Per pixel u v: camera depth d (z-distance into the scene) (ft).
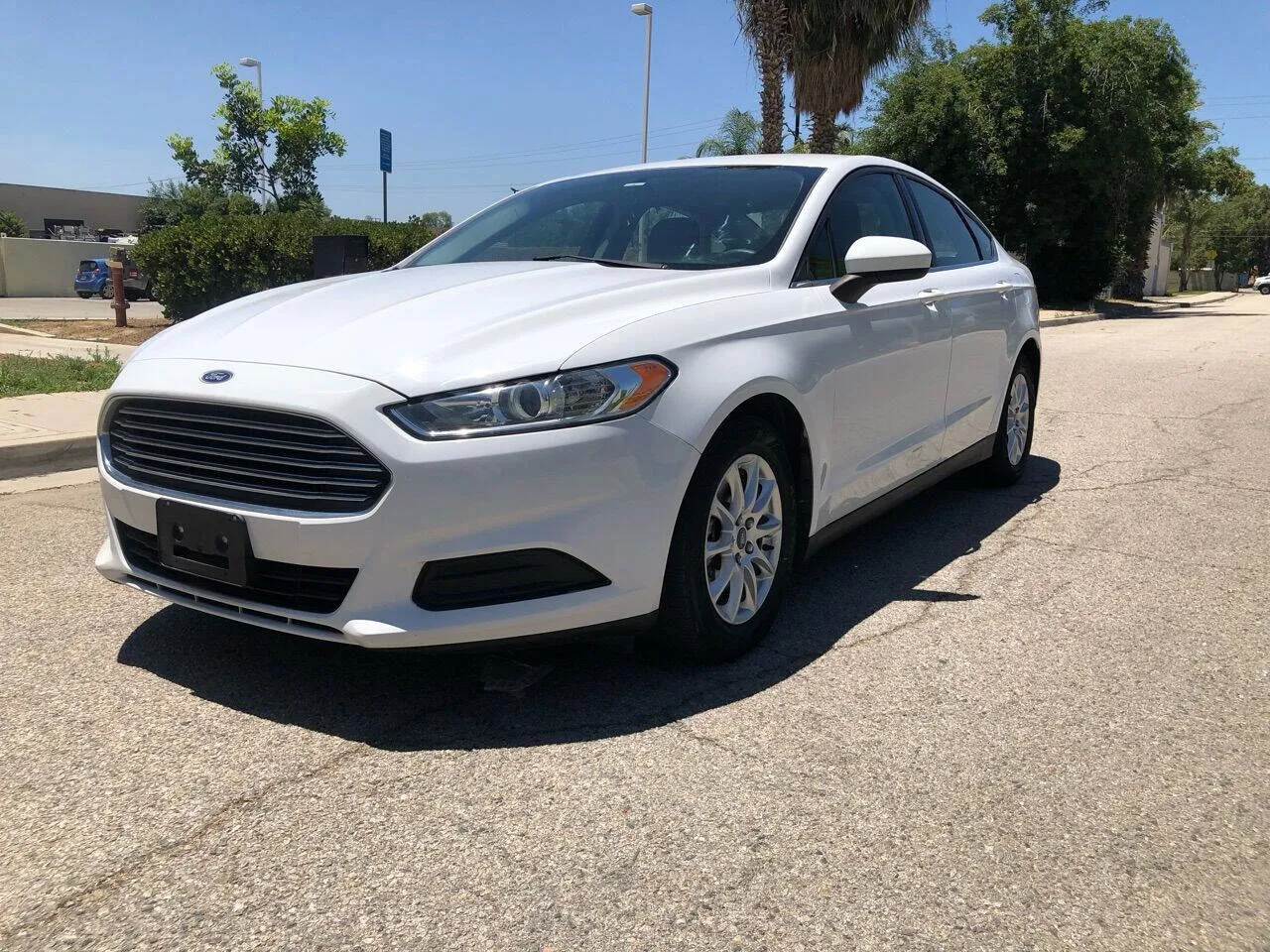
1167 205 127.75
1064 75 79.30
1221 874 6.98
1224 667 10.44
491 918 6.42
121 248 88.12
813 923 6.42
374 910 6.48
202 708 9.25
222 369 8.96
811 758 8.46
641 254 11.93
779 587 10.92
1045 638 11.20
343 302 10.25
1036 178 83.87
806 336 10.84
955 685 9.93
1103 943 6.27
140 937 6.21
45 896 6.57
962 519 16.21
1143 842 7.34
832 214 12.41
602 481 8.62
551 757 8.43
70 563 13.38
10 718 9.02
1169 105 83.10
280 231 44.57
